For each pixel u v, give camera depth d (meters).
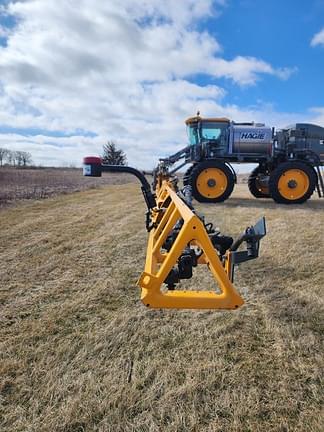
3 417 1.59
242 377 1.85
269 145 8.53
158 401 1.68
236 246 2.04
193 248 2.29
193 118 8.65
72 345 2.14
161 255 2.31
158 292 1.64
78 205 8.23
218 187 8.41
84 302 2.75
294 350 2.09
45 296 2.88
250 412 1.61
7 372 1.89
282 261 3.66
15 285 3.12
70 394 1.73
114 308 2.64
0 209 7.48
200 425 1.55
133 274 3.38
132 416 1.60
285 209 7.25
